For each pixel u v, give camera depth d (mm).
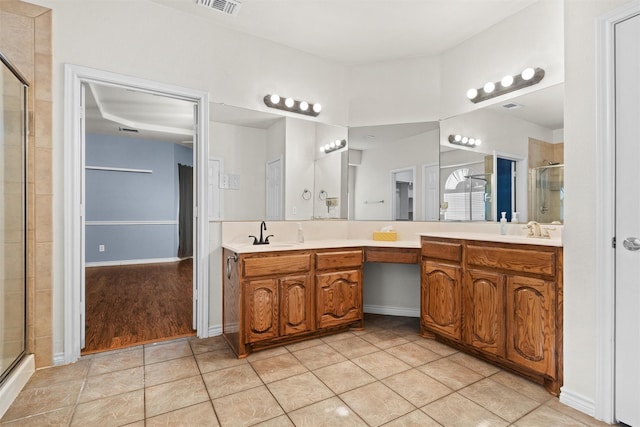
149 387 1870
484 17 2609
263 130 2939
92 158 5719
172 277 4879
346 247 2709
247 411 1649
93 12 2244
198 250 2672
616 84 1566
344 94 3398
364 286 3369
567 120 1745
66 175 2150
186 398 1763
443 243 2455
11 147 1868
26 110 2000
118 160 5926
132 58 2369
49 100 2092
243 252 2264
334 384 1914
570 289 1727
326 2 2449
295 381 1945
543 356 1837
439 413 1641
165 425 1536
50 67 2098
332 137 3309
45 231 2080
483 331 2174
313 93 3207
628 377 1521
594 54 1632
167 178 6379
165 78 2492
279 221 3010
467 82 2900
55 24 2133
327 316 2615
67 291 2154
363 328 2842
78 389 1841
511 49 2578
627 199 1530
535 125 2412
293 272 2471
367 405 1705
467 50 2904
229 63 2773
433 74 3154
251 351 2352
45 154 2080
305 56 3170
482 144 2750
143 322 2934
